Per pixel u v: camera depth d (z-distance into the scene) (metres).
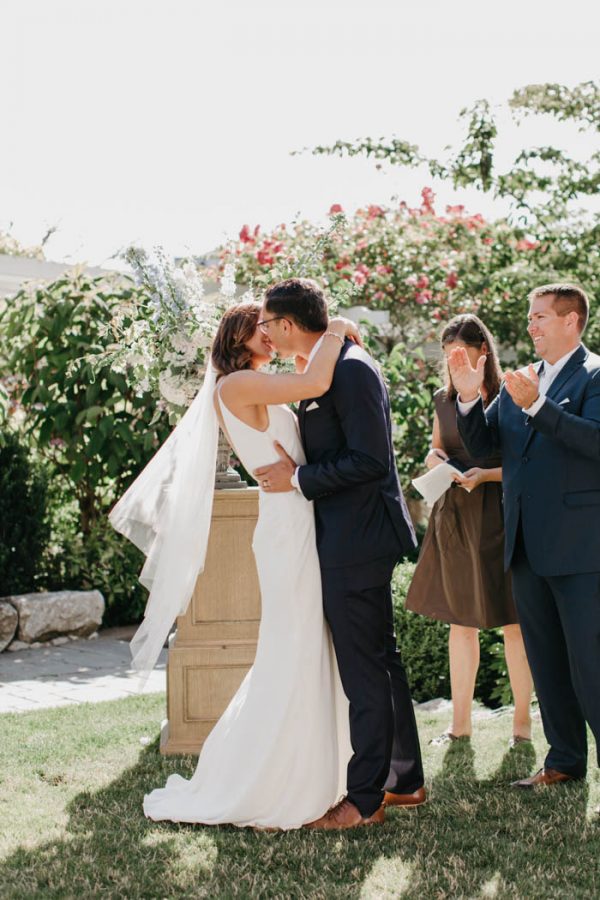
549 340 3.39
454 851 2.88
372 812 3.11
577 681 3.25
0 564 6.70
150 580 3.72
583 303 3.39
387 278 9.75
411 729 3.32
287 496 3.18
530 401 3.16
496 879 2.67
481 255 9.62
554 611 3.42
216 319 4.16
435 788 3.45
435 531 4.00
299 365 3.43
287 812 3.09
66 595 6.57
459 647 4.08
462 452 4.00
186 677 3.98
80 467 7.05
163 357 4.13
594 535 3.20
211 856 2.88
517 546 3.43
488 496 3.93
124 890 2.64
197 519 3.52
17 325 7.19
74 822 3.16
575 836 2.95
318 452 3.20
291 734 3.10
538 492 3.30
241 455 3.23
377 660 3.15
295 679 3.12
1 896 2.60
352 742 3.15
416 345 9.84
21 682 5.42
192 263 4.25
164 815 3.18
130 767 3.75
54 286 7.21
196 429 3.53
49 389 7.26
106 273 7.50
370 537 3.13
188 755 3.91
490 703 5.39
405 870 2.75
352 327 3.28
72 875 2.73
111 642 6.58
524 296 9.02
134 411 7.12
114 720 4.45
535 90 8.91
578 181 9.11
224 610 4.03
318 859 2.84
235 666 3.98
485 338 3.99
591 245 9.07
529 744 3.93
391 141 9.24
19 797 3.40
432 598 4.00
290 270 4.62
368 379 3.10
